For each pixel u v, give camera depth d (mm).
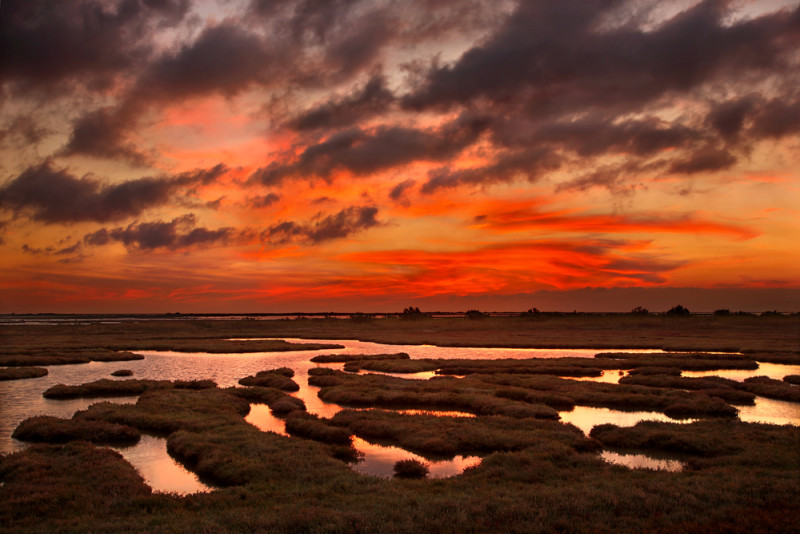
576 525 13180
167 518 14680
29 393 43531
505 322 165375
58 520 14867
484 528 13133
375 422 29375
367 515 14156
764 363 64438
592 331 126500
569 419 33094
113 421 30547
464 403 37531
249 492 17484
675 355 71062
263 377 49594
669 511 14414
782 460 20734
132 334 118125
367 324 168750
